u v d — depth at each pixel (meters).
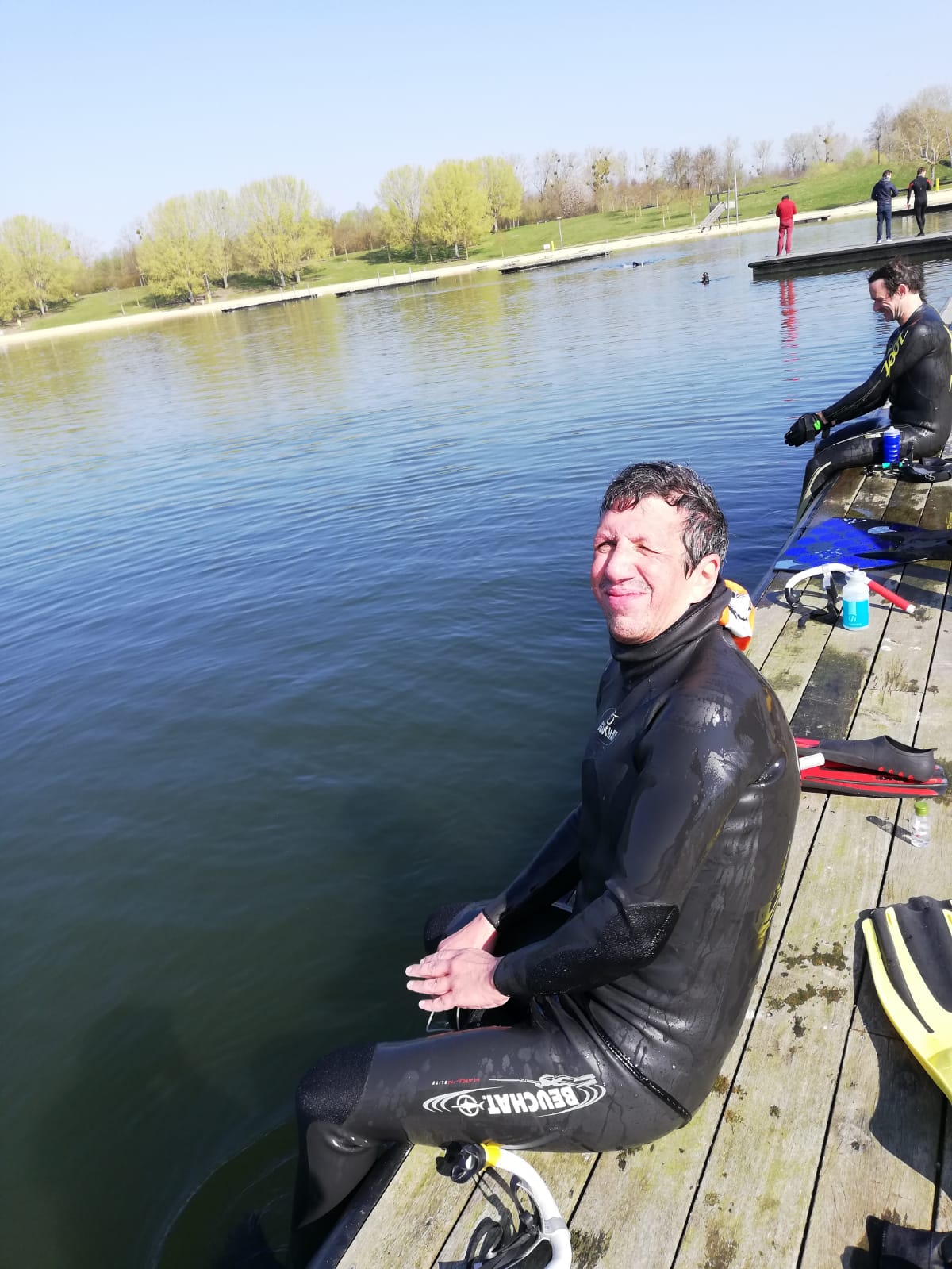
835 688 4.18
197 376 27.67
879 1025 2.42
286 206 89.94
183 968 3.91
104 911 4.31
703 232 58.75
